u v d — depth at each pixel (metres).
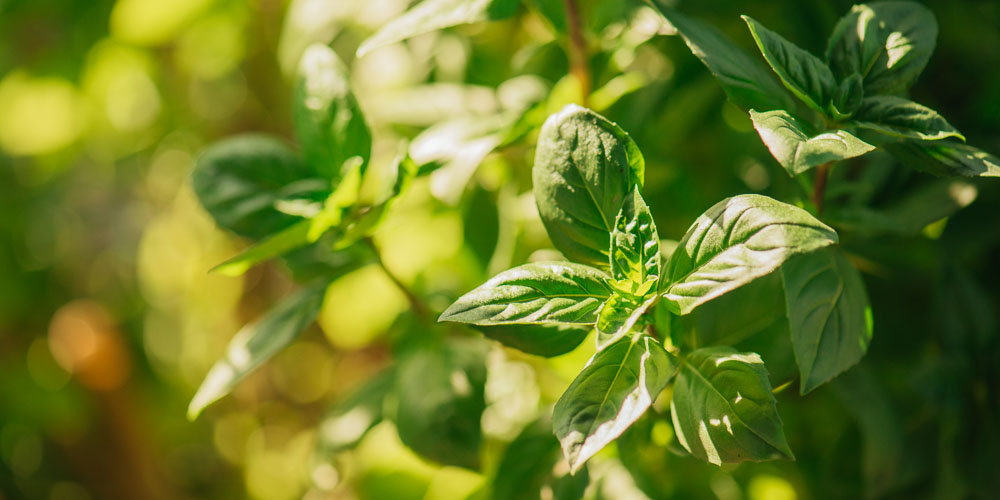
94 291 1.19
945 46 0.57
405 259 0.65
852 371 0.53
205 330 1.14
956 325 0.52
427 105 0.57
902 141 0.44
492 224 0.56
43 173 1.12
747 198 0.40
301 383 1.09
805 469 0.57
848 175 0.54
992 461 0.51
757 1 0.55
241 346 0.51
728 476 0.55
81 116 1.02
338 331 0.71
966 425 0.51
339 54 0.65
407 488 0.60
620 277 0.42
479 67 0.62
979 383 0.52
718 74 0.44
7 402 1.04
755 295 0.46
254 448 1.07
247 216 0.51
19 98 0.98
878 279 0.55
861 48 0.45
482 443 0.51
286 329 0.50
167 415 1.10
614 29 0.51
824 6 0.54
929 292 0.55
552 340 0.45
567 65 0.58
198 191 0.51
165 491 1.05
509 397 0.58
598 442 0.40
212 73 1.00
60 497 1.03
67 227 1.20
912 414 0.55
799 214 0.39
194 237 1.16
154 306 1.18
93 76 0.94
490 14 0.46
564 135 0.44
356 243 0.52
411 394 0.52
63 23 0.89
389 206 0.49
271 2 0.90
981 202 0.52
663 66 0.57
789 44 0.44
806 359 0.45
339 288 0.67
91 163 1.14
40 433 1.05
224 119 1.03
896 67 0.45
